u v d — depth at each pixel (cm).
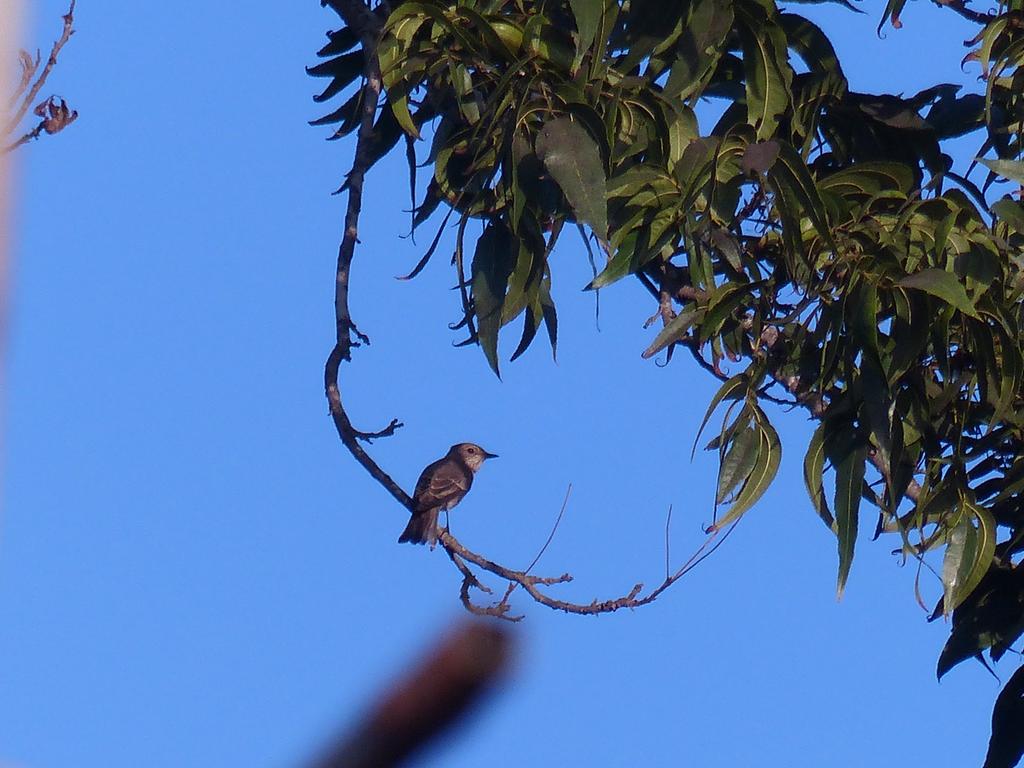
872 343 1067
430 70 1125
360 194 1243
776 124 1210
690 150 1105
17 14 198
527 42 1096
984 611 1304
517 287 1123
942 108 1366
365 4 1355
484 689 159
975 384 1202
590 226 1006
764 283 1138
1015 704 1302
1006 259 1139
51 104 1056
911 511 1237
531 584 1140
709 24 1157
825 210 1087
